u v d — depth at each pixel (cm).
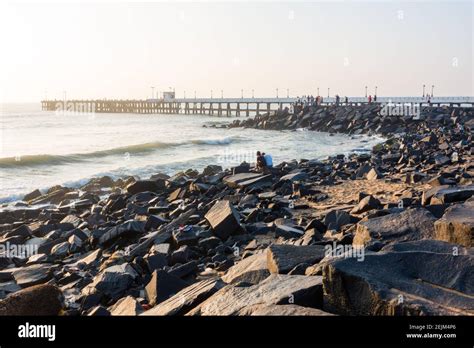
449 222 734
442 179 1855
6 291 1028
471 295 497
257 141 5603
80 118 12150
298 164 3034
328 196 1909
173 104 14950
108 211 1916
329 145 5044
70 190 2466
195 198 2000
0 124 8831
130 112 16388
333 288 529
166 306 649
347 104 8875
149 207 1856
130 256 1198
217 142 5284
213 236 1311
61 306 681
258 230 1360
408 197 1539
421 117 6250
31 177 2970
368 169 2459
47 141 5397
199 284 696
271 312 500
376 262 554
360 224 895
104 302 898
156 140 5584
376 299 486
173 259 1123
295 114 8094
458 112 6216
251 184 2161
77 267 1188
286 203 1722
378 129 6262
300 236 1253
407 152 3184
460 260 546
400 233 838
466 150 3167
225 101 13138
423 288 504
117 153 4172
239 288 611
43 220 1844
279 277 622
